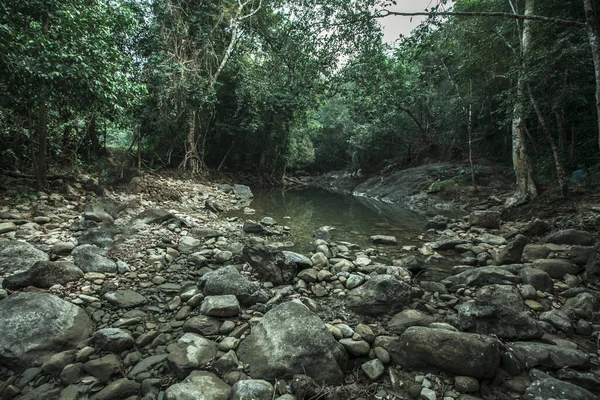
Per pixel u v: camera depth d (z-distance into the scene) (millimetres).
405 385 2582
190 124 15375
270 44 15719
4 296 3303
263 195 15695
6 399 2279
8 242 4242
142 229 6328
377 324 3434
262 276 4414
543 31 8156
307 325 2844
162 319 3346
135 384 2420
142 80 13055
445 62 13727
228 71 16828
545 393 2312
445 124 18344
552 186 9750
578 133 11562
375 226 9031
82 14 6562
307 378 2457
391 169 21969
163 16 13859
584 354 2779
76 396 2301
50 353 2658
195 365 2611
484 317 3225
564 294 4090
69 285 3746
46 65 5438
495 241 6891
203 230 6523
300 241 6906
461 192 13430
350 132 27344
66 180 8195
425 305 3836
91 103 6562
